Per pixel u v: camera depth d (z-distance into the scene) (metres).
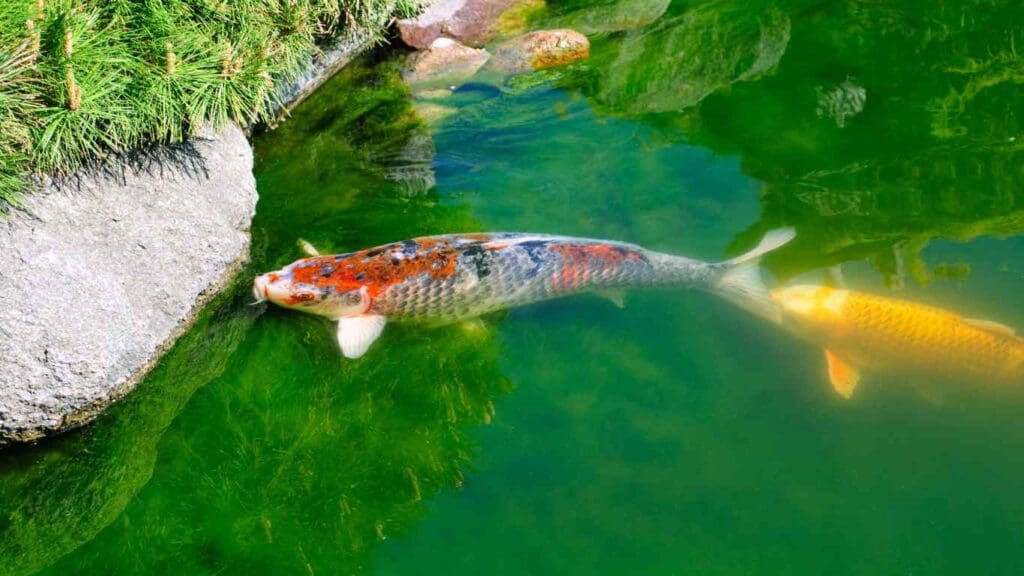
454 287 1.34
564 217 1.51
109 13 1.38
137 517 1.22
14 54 1.26
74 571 1.18
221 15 1.46
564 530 1.19
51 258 1.26
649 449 1.25
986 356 1.21
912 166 1.55
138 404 1.31
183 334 1.37
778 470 1.23
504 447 1.26
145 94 1.34
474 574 1.16
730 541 1.18
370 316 1.35
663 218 1.50
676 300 1.39
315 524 1.20
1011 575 1.13
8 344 1.21
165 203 1.37
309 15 1.58
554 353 1.34
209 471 1.25
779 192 1.53
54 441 1.27
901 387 1.27
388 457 1.25
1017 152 1.56
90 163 1.32
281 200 1.56
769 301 1.35
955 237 1.42
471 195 1.56
